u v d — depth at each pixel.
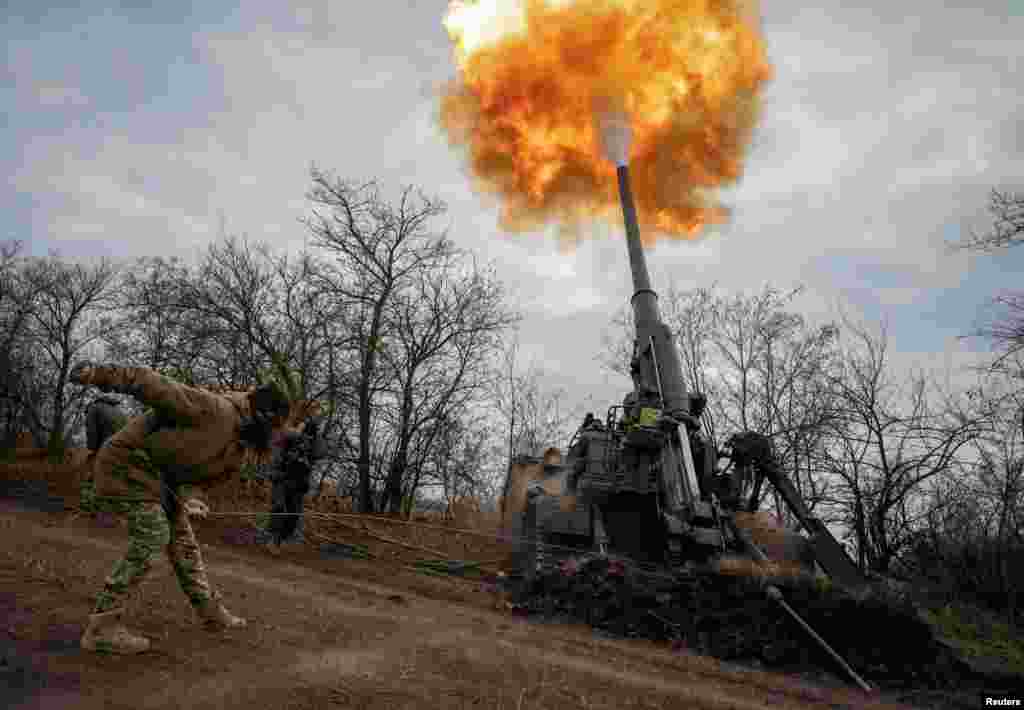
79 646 4.32
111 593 4.34
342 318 20.83
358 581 11.12
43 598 5.16
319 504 19.67
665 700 6.00
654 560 12.61
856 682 8.83
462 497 22.66
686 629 9.98
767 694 7.54
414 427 20.45
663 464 13.49
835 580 12.04
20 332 27.25
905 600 10.18
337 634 5.88
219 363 20.42
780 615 9.98
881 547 17.69
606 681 6.21
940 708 8.30
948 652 9.95
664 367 14.87
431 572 13.23
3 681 3.65
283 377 5.04
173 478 4.71
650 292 16.30
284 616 6.22
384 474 20.66
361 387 19.94
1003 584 14.62
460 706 4.56
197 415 4.59
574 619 10.41
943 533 16.53
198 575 5.11
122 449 4.49
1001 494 15.81
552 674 5.98
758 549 12.01
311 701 4.13
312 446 13.71
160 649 4.54
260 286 21.41
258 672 4.45
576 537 13.15
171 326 21.06
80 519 11.81
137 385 4.37
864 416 18.69
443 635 6.83
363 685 4.58
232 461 4.89
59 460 20.88
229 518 15.10
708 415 14.92
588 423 15.49
